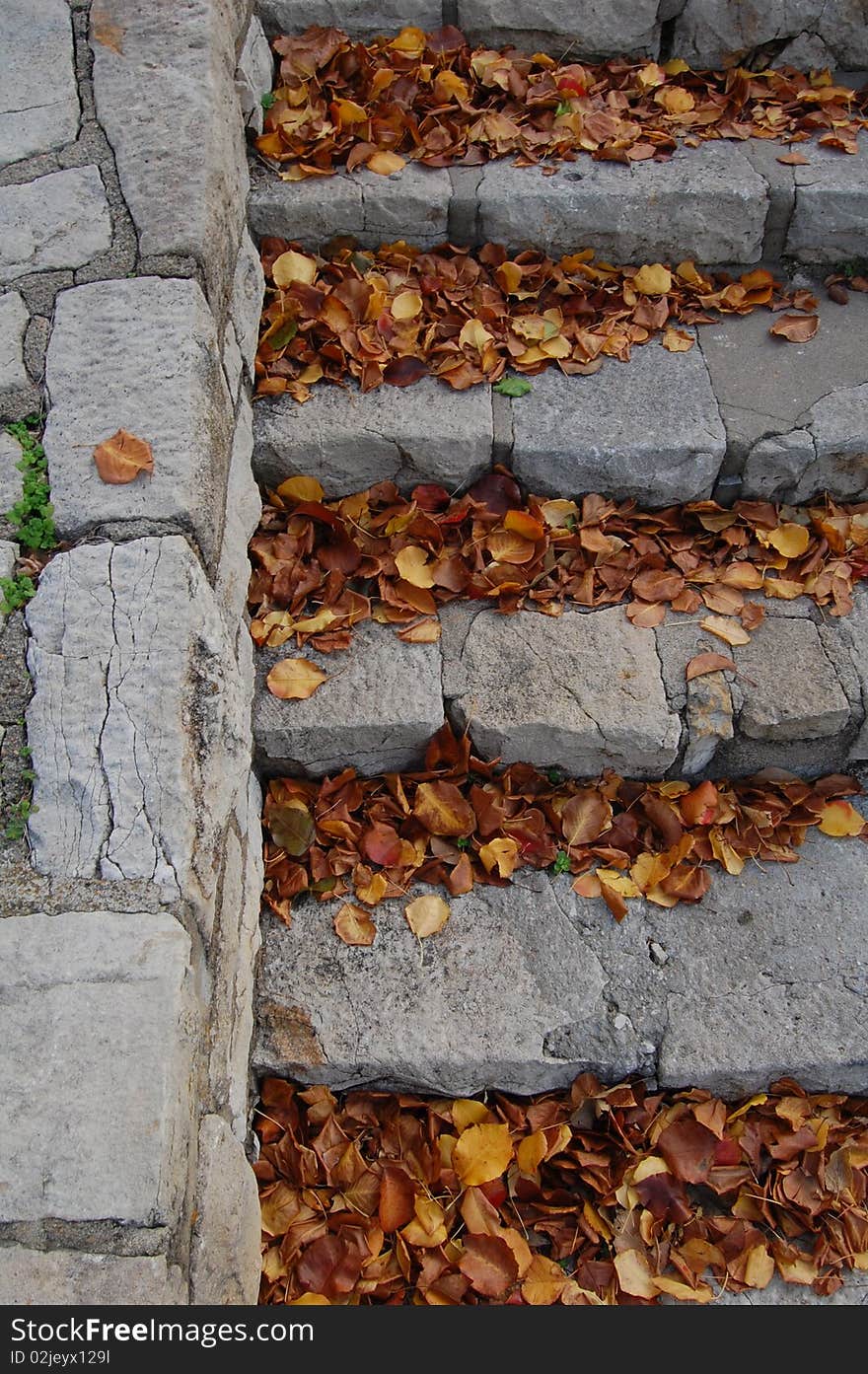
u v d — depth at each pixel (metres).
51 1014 1.30
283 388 2.28
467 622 2.19
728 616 2.20
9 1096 1.25
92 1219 1.20
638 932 1.99
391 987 1.91
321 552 2.24
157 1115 1.24
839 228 2.54
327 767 2.12
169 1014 1.31
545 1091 1.89
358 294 2.37
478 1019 1.87
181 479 1.65
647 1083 1.86
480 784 2.11
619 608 2.22
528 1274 1.74
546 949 1.96
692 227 2.53
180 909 1.41
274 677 2.06
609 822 2.07
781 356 2.44
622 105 2.73
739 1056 1.84
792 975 1.93
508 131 2.62
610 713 2.05
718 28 2.76
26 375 1.74
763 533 2.30
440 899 2.00
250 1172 1.64
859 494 2.34
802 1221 1.79
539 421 2.28
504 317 2.43
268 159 2.50
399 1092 1.90
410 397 2.30
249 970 1.81
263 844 2.04
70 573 1.58
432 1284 1.71
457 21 2.72
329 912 2.00
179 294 1.79
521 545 2.24
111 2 2.03
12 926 1.37
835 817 2.13
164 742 1.49
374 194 2.45
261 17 2.63
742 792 2.17
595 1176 1.82
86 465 1.66
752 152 2.63
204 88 1.95
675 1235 1.80
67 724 1.50
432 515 2.31
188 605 1.57
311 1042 1.85
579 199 2.47
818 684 2.08
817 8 2.71
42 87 1.97
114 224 1.85
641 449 2.22
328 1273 1.71
